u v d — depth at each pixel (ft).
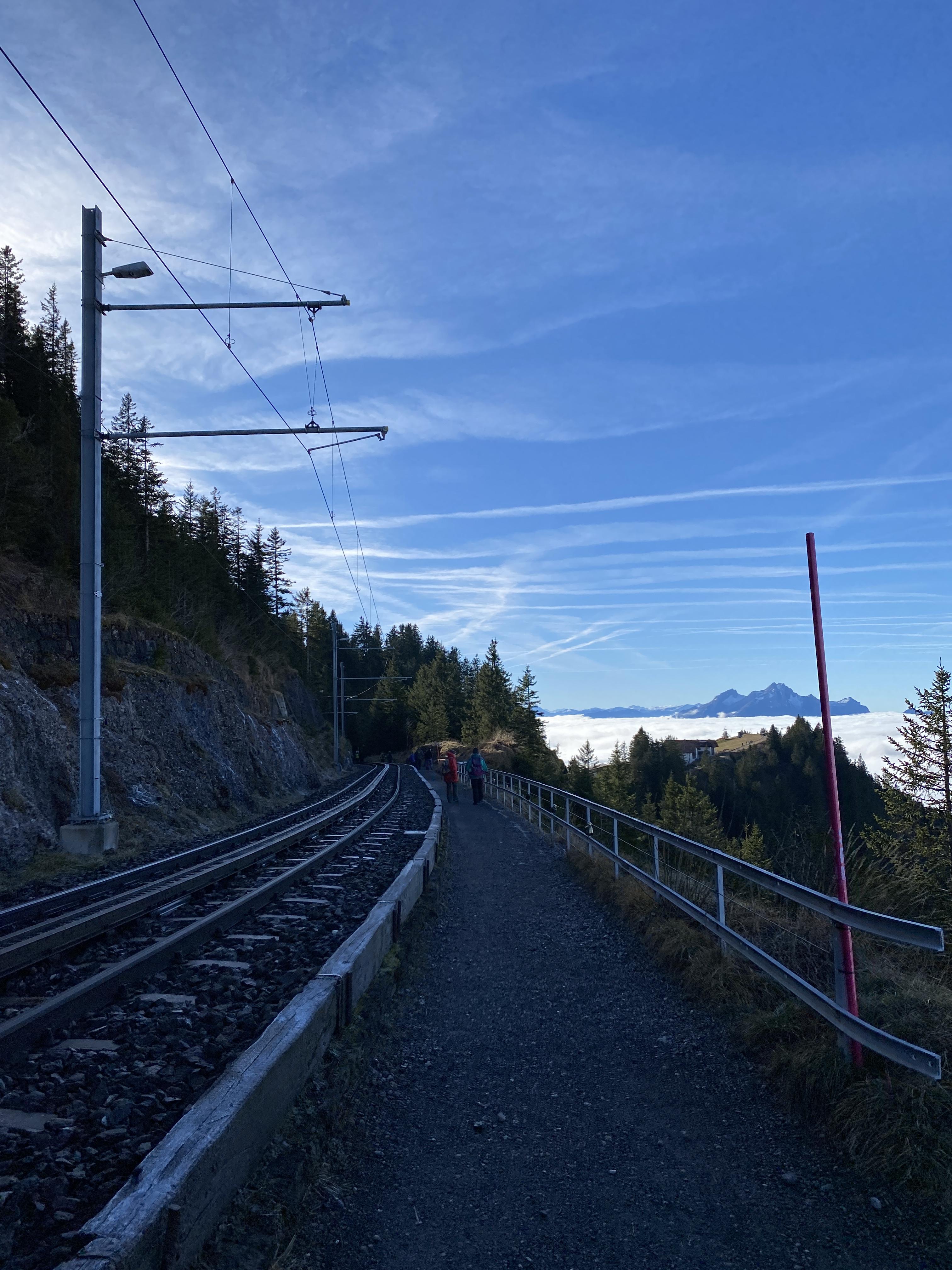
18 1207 10.10
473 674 460.96
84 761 47.70
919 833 43.86
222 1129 10.29
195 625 124.98
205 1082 14.19
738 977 19.92
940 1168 11.48
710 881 27.12
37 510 83.41
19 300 145.79
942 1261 10.21
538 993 22.22
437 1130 14.58
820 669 16.17
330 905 31.48
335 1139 13.64
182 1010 18.58
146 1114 12.94
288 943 25.18
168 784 69.67
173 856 46.60
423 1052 18.35
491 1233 11.38
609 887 33.68
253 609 233.14
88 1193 10.48
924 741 80.64
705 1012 19.56
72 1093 13.99
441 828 59.41
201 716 91.04
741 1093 15.35
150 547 144.15
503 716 305.32
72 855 46.01
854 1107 13.01
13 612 63.77
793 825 26.99
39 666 62.90
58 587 74.18
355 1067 16.17
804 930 20.33
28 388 136.67
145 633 87.71
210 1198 9.86
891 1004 15.17
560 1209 11.96
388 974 22.12
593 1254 10.87
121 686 69.97
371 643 470.80
